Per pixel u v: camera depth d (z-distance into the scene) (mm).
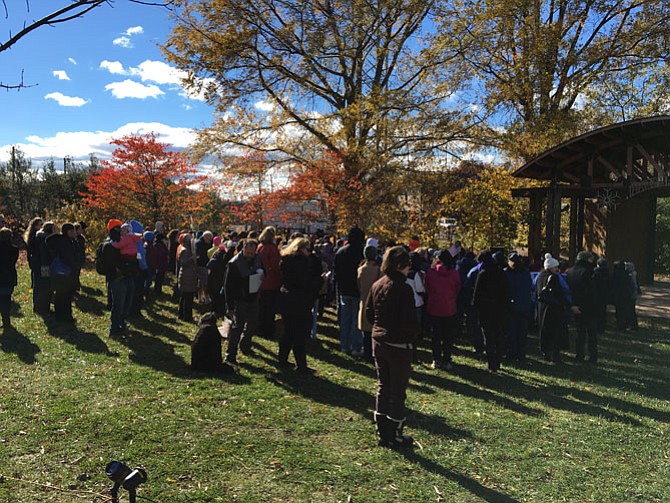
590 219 21047
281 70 22594
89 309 10414
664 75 23969
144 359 7461
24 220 24281
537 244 17469
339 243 12422
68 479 4062
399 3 21688
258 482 4172
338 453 4793
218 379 6777
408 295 4848
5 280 8461
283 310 7297
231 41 21156
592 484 4445
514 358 8891
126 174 19812
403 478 4371
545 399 6809
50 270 8969
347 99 24766
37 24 2326
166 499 3838
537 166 16812
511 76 23547
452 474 4496
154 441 4812
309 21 21422
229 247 10430
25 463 4281
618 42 23469
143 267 10023
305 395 6375
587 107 24797
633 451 5184
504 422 5832
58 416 5230
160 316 10477
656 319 13680
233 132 24000
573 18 23672
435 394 6820
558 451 5105
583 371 8398
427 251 10492
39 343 7855
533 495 4207
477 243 17125
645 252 20984
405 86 23672
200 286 11367
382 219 20359
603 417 6180
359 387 6820
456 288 8117
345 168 21188
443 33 22938
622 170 17094
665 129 13578
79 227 11523
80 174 30812
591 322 8930
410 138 21500
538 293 8930
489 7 22750
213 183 23406
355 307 8516
